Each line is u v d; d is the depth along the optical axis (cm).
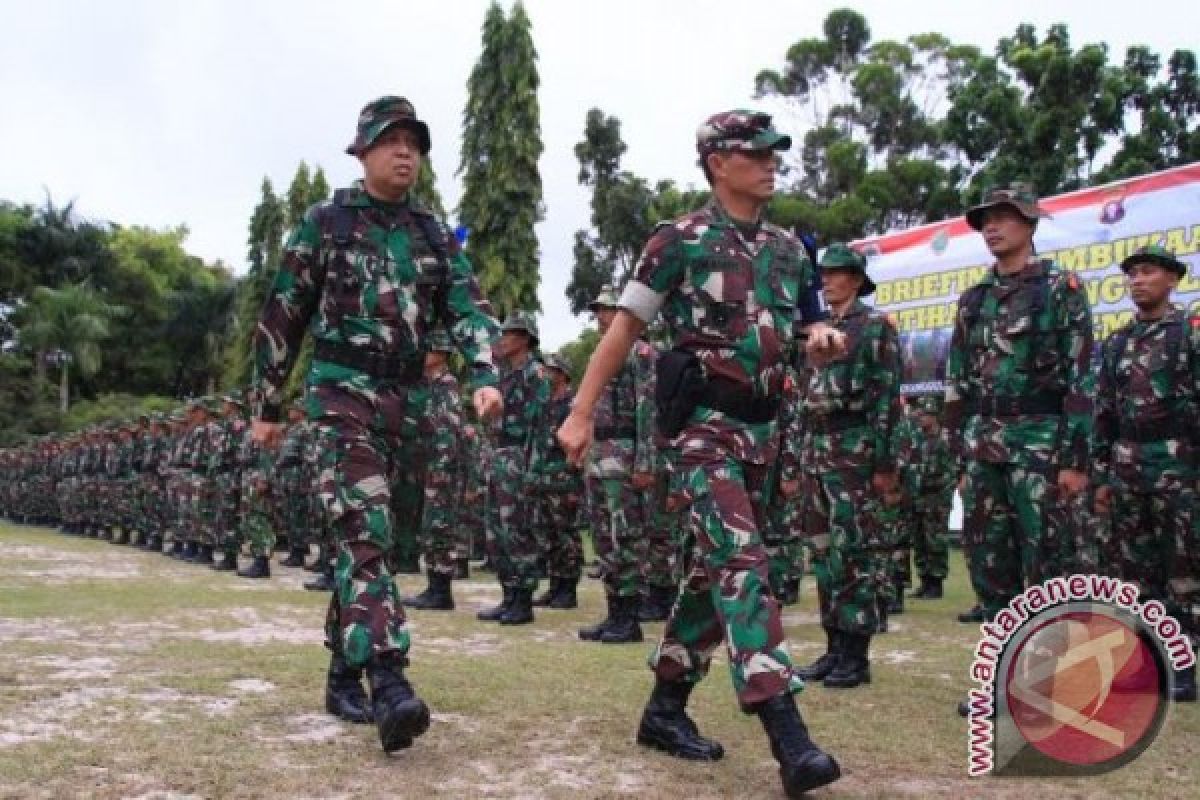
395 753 317
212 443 1084
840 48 2658
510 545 674
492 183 1975
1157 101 1827
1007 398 432
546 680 445
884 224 2327
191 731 335
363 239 360
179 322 4506
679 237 315
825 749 343
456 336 377
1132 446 514
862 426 464
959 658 549
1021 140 1852
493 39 2006
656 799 278
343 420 350
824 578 473
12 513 2064
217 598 738
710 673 477
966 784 303
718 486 303
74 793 267
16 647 489
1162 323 514
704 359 312
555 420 705
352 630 327
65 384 3862
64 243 4250
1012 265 442
